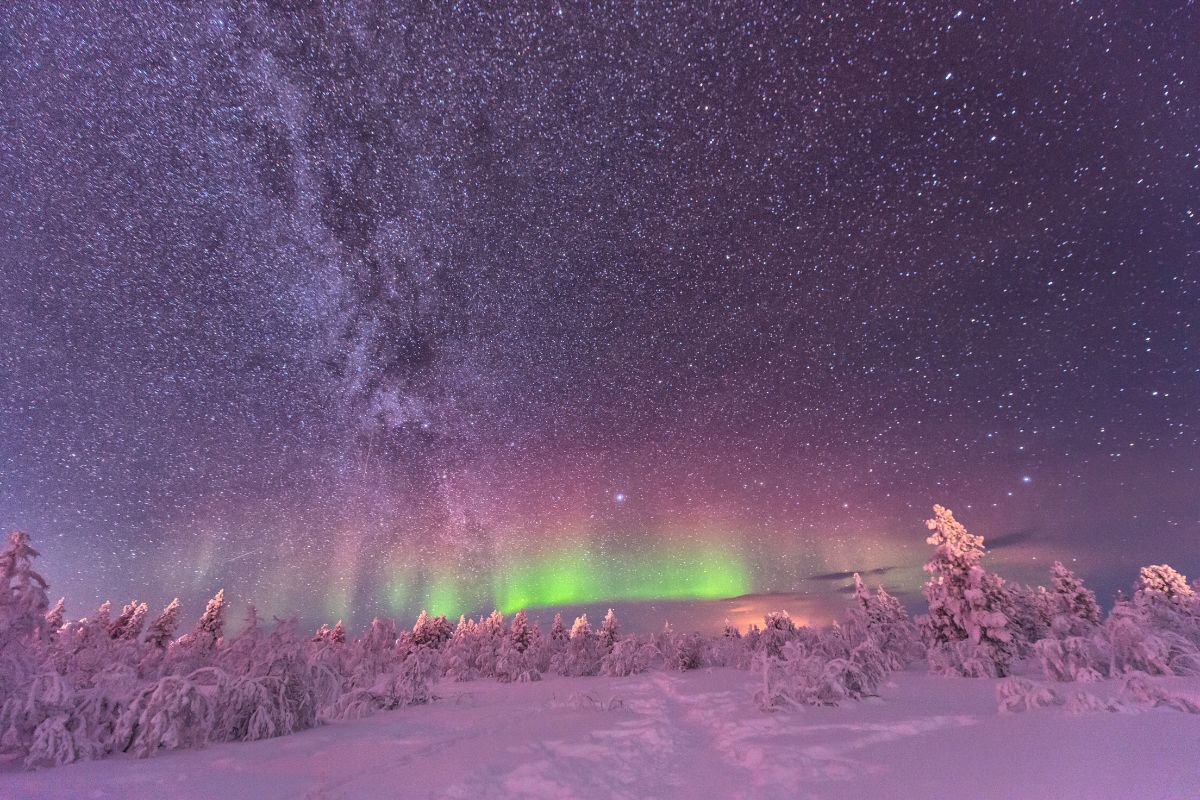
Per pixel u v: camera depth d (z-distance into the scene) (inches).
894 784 188.5
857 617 805.2
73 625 466.3
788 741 277.1
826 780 203.6
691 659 951.0
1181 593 838.5
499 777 227.0
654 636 1192.2
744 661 894.4
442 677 1008.9
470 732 358.0
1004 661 568.7
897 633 813.9
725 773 233.8
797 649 454.0
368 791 207.5
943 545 674.2
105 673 325.4
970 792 170.1
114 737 280.4
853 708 375.2
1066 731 240.1
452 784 213.6
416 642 1449.3
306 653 434.9
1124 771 173.8
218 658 474.0
